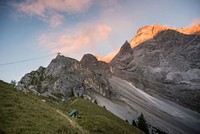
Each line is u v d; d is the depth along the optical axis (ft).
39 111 117.50
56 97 491.31
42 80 644.27
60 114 141.49
